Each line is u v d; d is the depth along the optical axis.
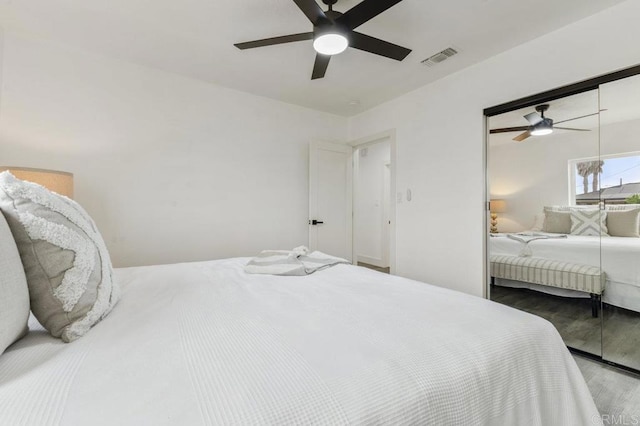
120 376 0.63
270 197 3.54
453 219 2.88
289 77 2.97
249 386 0.60
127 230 2.70
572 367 1.01
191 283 1.48
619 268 2.03
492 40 2.32
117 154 2.65
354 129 4.15
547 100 2.29
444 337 0.87
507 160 2.59
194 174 3.03
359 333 0.88
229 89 3.24
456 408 0.68
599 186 2.10
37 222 0.83
